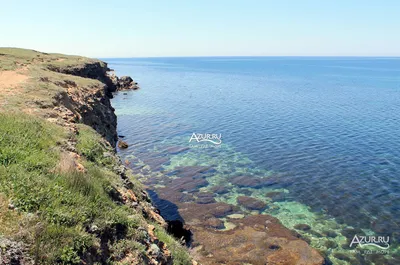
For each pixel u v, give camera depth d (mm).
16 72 41219
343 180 33094
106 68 116375
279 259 19969
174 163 38281
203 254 20516
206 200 28656
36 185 9945
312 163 38031
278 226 24250
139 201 17844
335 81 149500
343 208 27359
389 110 71375
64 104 30719
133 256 10070
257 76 186125
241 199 28875
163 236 14414
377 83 138625
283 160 39156
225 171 35750
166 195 29578
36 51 92250
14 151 12023
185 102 84500
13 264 6758
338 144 45344
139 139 48781
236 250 21016
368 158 39562
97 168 15773
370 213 26547
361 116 64500
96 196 11477
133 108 74812
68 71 67312
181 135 51219
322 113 68062
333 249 21688
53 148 14359
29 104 24688
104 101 49250
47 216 8719
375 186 31641
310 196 29609
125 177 19281
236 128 55250
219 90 112625
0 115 16453
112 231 10461
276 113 68312
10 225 7816
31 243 7535
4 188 9203
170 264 12234
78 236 8633
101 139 25094
